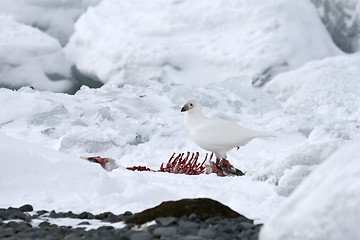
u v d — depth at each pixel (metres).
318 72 25.12
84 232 5.24
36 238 4.96
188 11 33.47
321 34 31.98
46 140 15.53
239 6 32.66
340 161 3.75
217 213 5.81
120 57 31.62
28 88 18.53
